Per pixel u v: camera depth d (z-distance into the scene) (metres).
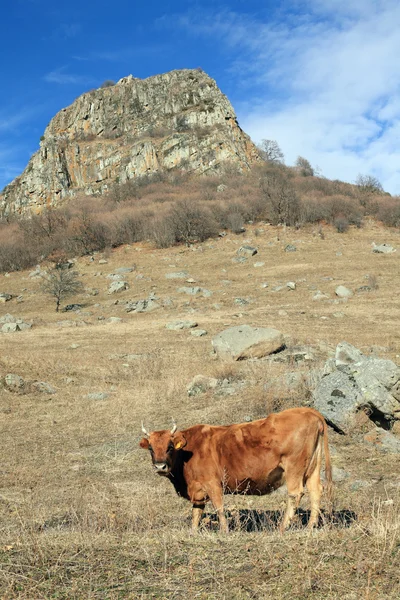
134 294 46.72
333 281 44.19
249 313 36.47
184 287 45.84
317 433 6.42
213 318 35.69
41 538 5.73
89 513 8.08
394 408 11.61
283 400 14.29
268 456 6.30
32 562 4.92
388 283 42.22
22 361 24.45
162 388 18.58
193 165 119.25
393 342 24.78
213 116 134.38
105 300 46.19
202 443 6.58
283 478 6.45
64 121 148.62
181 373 20.73
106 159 129.50
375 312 34.00
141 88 147.88
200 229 64.69
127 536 5.96
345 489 8.85
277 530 6.20
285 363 20.19
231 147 121.19
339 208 69.44
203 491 6.62
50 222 75.12
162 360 24.08
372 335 26.97
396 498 7.91
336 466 10.05
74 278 49.12
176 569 4.76
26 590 4.37
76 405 17.53
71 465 11.82
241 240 62.94
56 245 68.62
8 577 4.57
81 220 69.88
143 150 123.50
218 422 13.91
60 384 21.02
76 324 37.78
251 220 70.69
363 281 43.28
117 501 9.06
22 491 10.19
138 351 27.19
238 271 51.12
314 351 22.58
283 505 8.31
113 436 13.90
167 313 39.12
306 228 66.19
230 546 5.32
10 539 6.02
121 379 21.31
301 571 4.56
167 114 141.25
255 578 4.50
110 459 12.06
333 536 5.39
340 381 12.58
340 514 7.12
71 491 9.99
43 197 127.62
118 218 71.00
